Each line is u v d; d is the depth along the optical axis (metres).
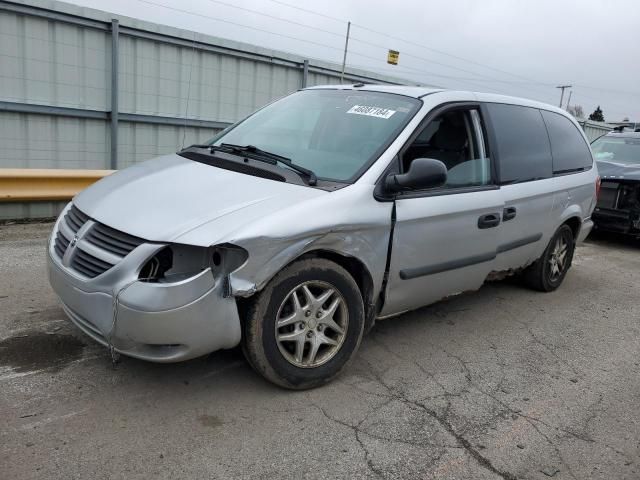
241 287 2.82
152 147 11.12
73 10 9.37
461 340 4.31
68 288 2.98
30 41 9.15
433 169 3.29
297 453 2.73
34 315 3.98
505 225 4.43
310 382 3.27
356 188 3.32
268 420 2.98
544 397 3.53
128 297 2.70
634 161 9.47
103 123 10.31
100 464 2.52
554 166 5.22
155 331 2.70
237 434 2.83
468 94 4.34
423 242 3.69
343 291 3.30
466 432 3.05
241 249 2.79
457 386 3.56
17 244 5.85
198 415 2.96
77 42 9.64
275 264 2.90
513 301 5.39
